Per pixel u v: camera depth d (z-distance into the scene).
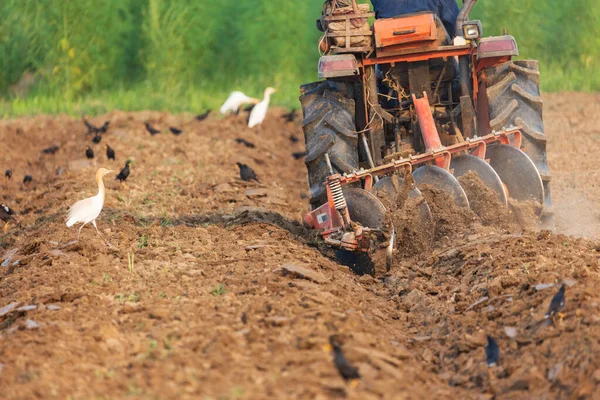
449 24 33.12
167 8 88.62
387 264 26.97
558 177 43.28
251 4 87.69
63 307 23.45
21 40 86.12
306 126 30.66
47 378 18.22
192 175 46.19
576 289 21.62
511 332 20.89
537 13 82.38
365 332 21.42
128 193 41.75
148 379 18.08
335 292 24.31
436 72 32.41
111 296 24.55
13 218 39.72
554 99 65.94
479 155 29.53
